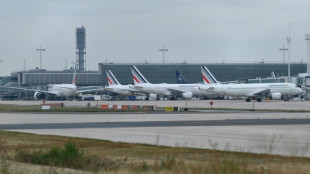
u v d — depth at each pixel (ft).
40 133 481.46
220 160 267.18
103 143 378.53
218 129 499.92
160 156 307.37
